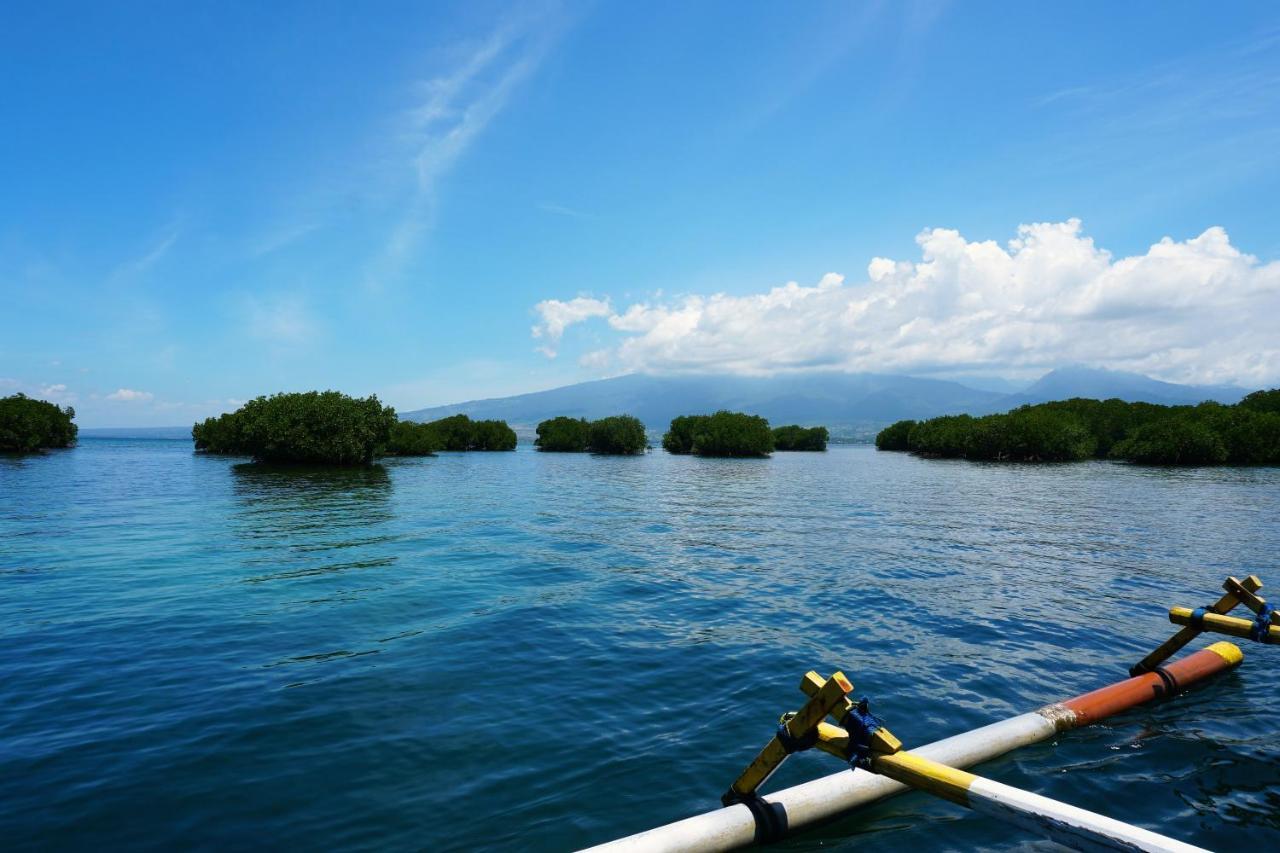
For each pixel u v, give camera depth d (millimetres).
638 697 7039
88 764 5488
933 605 11086
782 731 4344
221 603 10930
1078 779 5344
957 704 6910
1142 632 9625
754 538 18469
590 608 10766
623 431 84750
